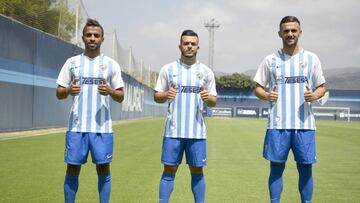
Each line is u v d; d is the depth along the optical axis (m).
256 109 62.62
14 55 13.37
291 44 4.33
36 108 14.92
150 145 11.92
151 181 6.39
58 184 5.96
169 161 4.42
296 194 5.71
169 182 4.51
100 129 4.24
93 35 4.26
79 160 4.22
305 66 4.34
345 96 62.03
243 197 5.46
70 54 17.78
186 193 5.64
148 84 45.00
